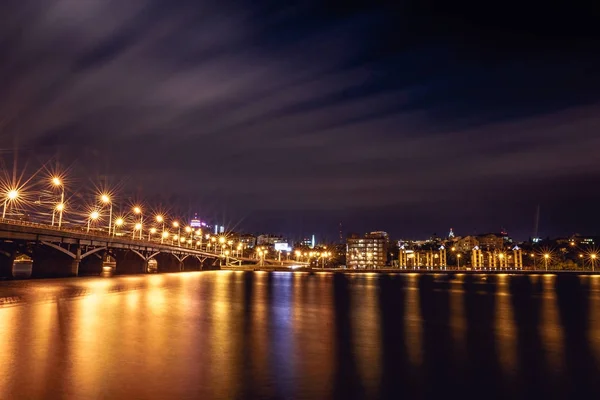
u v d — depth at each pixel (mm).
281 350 26250
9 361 20516
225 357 23734
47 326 29375
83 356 21984
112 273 111188
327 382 20297
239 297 60469
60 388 17422
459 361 25375
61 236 77375
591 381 21969
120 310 39406
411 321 41562
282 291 75625
